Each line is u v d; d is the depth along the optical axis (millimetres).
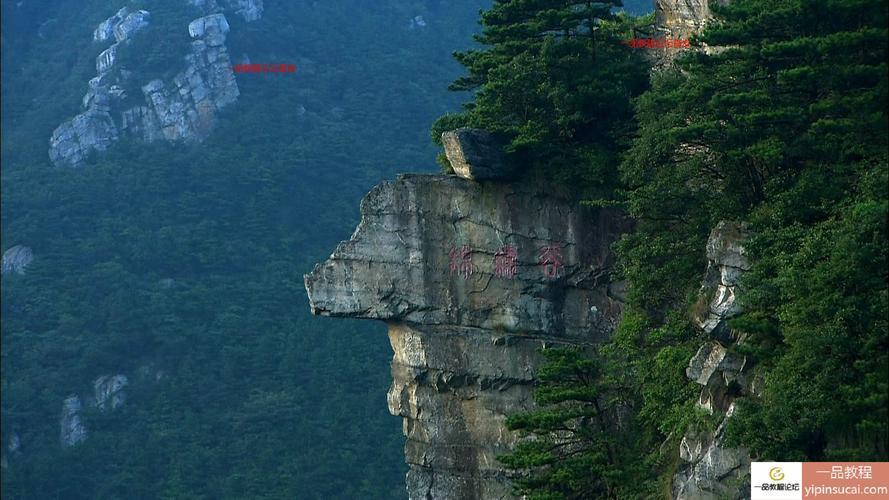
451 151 54031
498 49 56375
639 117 50875
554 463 50250
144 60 167750
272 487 114250
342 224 153000
